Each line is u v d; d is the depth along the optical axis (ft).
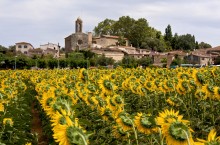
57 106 18.10
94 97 28.25
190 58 372.17
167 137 12.29
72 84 46.19
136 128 18.44
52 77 79.25
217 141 10.42
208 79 41.01
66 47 515.50
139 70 74.49
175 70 67.62
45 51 504.02
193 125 26.00
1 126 24.34
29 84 79.00
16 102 37.70
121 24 583.17
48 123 36.68
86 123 12.97
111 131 22.63
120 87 44.37
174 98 32.24
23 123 30.01
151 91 40.11
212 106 28.37
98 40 525.34
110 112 24.26
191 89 32.48
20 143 25.25
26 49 533.96
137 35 566.36
